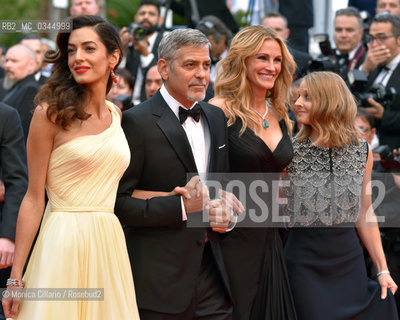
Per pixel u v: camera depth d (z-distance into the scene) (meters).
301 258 8.76
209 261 7.92
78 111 6.71
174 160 7.53
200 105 7.93
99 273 6.80
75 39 6.81
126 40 13.84
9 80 12.70
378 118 12.02
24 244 6.78
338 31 14.08
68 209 6.79
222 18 16.22
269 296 8.42
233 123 8.41
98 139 6.82
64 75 6.95
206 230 7.88
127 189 7.39
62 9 19.84
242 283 8.34
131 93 12.98
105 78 7.04
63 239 6.68
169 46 7.54
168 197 7.37
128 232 7.68
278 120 8.91
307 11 16.33
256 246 8.45
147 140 7.46
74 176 6.75
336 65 12.35
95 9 14.70
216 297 7.80
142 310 7.39
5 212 9.02
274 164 8.45
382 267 9.07
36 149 6.75
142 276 7.42
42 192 6.85
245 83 8.56
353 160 8.88
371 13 17.28
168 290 7.39
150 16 14.91
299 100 8.90
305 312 8.57
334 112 8.73
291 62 8.71
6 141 9.20
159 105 7.67
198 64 7.48
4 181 9.19
